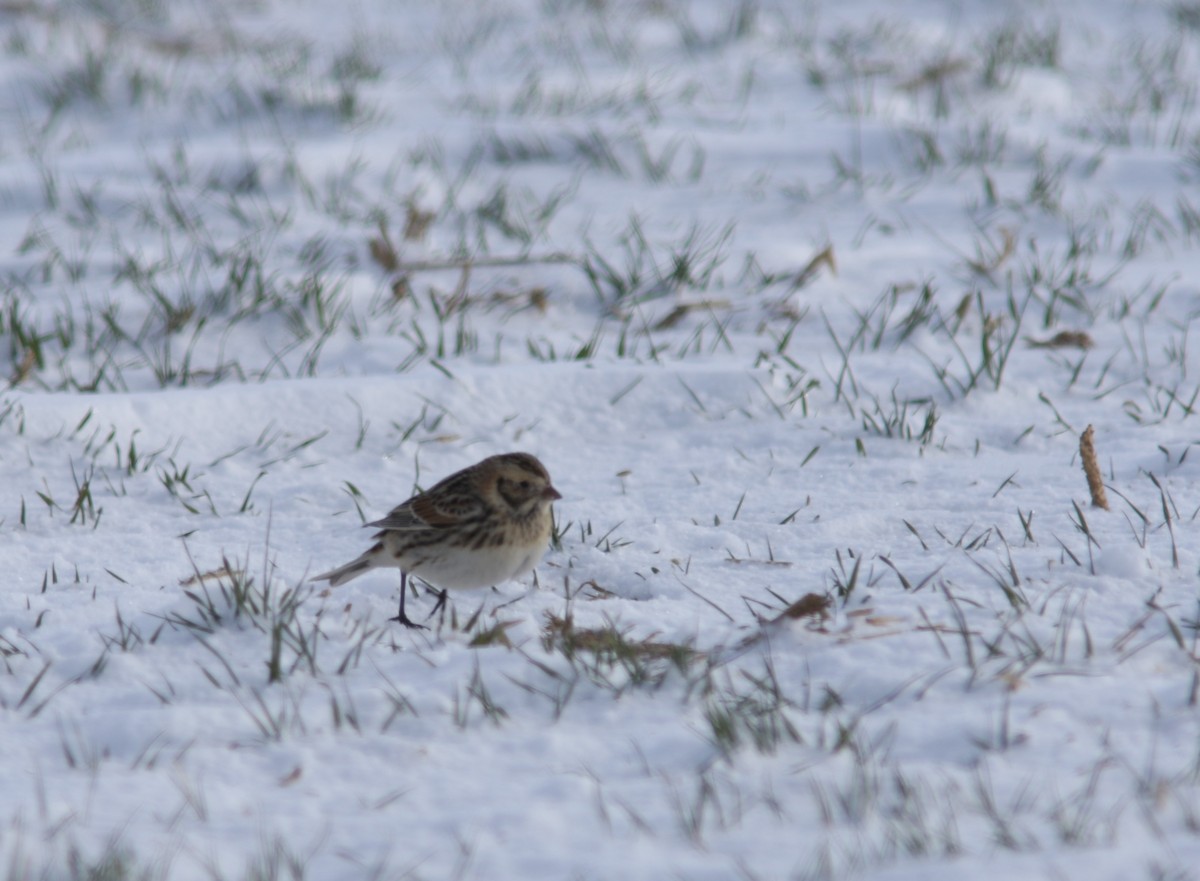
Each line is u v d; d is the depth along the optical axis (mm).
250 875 5316
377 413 12984
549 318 16156
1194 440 11602
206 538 10445
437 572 8625
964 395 13164
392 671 7520
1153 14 33844
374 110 25078
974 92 26172
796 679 7109
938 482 11086
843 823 5590
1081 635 7336
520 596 9023
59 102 25703
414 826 5766
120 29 30766
